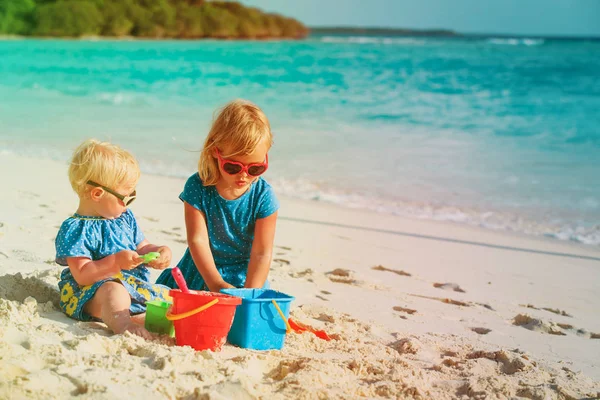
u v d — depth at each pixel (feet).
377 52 173.06
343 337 11.50
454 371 10.41
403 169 35.12
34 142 39.34
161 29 346.95
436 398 9.04
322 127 48.52
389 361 10.28
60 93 65.57
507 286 18.06
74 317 10.78
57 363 8.34
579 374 10.79
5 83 72.79
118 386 7.84
